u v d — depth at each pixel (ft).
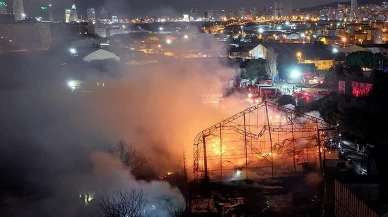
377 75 113.70
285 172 73.46
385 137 75.51
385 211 41.86
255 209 59.67
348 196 47.96
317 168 73.41
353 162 70.44
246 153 74.69
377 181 49.52
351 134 81.87
